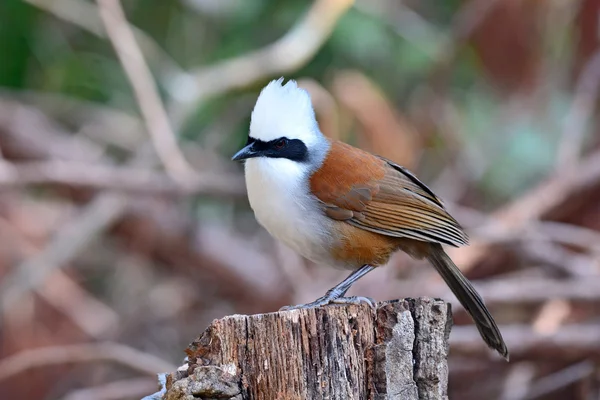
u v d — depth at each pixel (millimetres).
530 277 14102
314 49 13500
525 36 13680
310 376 6246
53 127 15836
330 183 8273
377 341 6480
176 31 15039
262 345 6207
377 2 14469
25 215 15258
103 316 15062
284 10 14383
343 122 13289
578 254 14133
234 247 14820
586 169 13711
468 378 12828
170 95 14672
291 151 8227
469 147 15188
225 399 6035
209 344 6223
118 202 13781
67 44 14922
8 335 14000
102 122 15477
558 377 12484
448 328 6715
